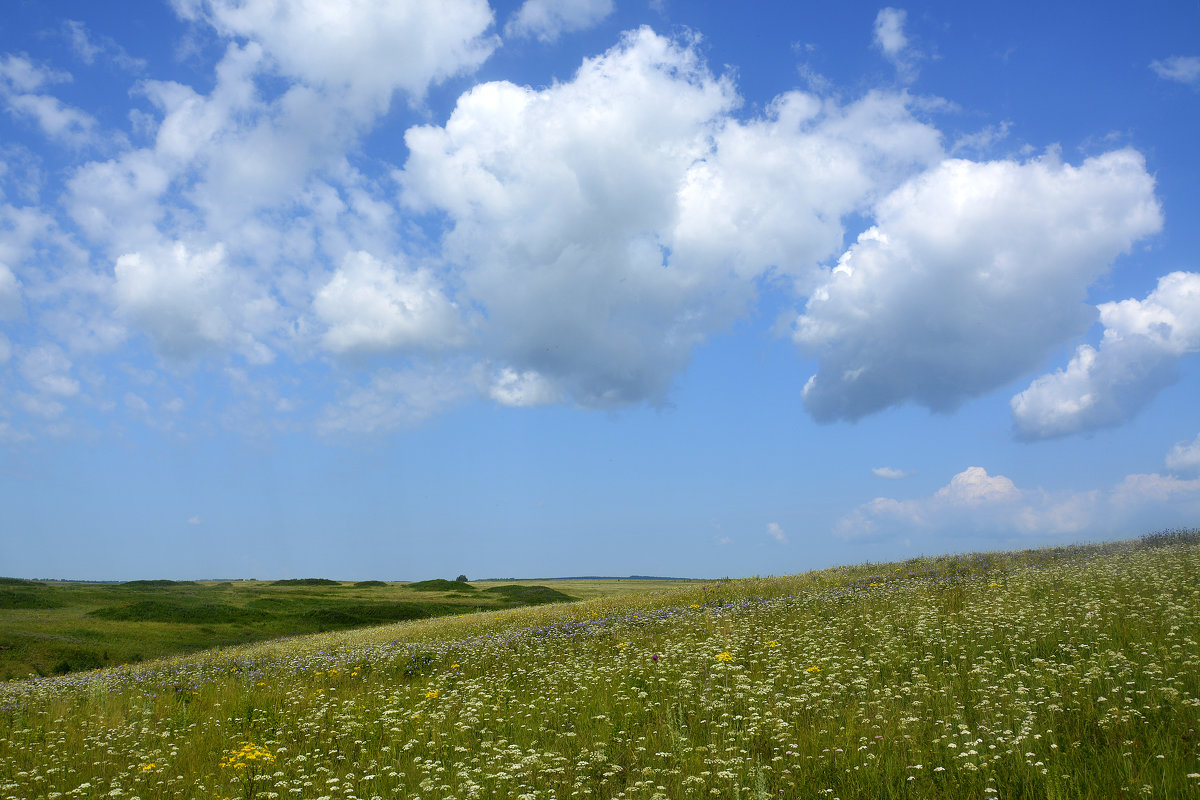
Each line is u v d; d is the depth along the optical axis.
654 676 12.20
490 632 24.09
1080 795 6.00
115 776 9.43
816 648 12.66
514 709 11.38
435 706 12.06
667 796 7.02
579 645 17.77
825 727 8.58
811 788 6.84
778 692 10.31
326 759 9.60
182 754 10.43
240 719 12.34
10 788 9.04
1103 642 10.56
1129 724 7.38
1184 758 6.42
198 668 22.77
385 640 26.92
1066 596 14.71
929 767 6.96
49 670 32.34
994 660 10.10
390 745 9.93
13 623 40.97
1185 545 22.27
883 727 8.28
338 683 16.66
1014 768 6.67
